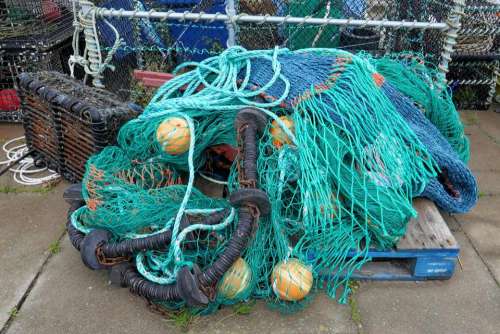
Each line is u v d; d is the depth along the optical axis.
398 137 3.19
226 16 4.05
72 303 2.93
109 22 4.48
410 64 4.28
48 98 3.74
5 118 5.13
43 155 4.22
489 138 5.07
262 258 2.92
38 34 4.79
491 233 3.59
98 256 2.84
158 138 3.16
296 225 2.96
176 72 4.17
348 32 5.13
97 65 4.44
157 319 2.83
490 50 5.58
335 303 2.94
